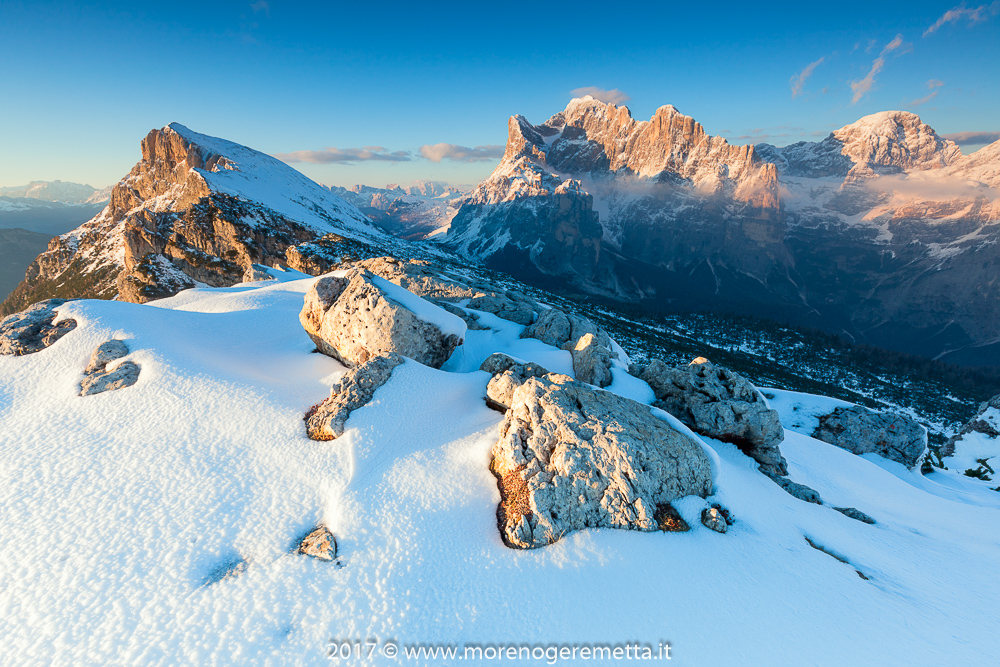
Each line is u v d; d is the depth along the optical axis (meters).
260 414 31.02
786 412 55.28
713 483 27.50
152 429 29.45
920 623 20.50
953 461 77.31
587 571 21.14
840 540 26.97
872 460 49.41
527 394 28.72
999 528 32.19
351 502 24.27
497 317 61.53
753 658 17.84
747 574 22.02
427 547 22.09
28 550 21.83
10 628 18.70
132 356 35.69
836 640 18.97
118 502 24.44
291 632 18.41
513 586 20.38
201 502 24.50
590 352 41.66
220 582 20.48
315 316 42.66
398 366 34.97
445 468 26.89
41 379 34.09
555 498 23.81
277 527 23.27
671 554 22.42
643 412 30.28
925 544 28.64
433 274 73.75
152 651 17.77
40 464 26.80
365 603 19.52
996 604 22.69
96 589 20.11
